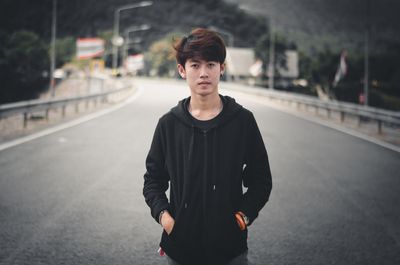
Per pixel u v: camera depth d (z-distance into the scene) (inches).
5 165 296.0
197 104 69.4
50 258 142.9
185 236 67.9
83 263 139.6
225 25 6737.2
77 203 208.8
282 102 1133.1
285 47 2783.0
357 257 147.7
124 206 205.6
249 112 71.6
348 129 583.5
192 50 66.1
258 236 167.9
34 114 650.2
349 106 664.4
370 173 296.8
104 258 144.1
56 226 174.9
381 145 439.8
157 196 72.9
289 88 2578.7
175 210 71.7
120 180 259.1
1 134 442.3
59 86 2233.0
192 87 67.9
